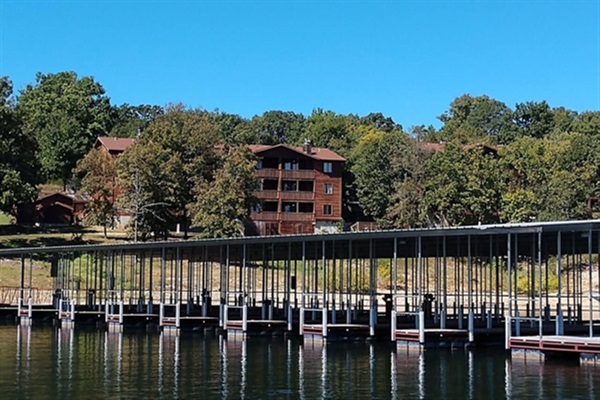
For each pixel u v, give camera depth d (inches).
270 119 6786.4
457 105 6806.1
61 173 4879.4
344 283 2851.9
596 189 3410.4
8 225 3791.8
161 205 3380.9
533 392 1049.5
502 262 2317.9
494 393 1048.8
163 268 1937.7
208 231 3230.8
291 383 1143.6
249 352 1492.4
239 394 1059.3
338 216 3949.3
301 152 3912.4
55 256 2522.1
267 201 3846.0
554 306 2333.9
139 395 1051.3
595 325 1755.7
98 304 2319.1
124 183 3344.0
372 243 1728.6
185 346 1600.6
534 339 1320.1
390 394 1056.8
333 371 1248.8
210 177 3592.5
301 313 1673.2
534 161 3553.2
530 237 1620.3
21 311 2266.2
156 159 3366.1
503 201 3329.2
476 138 5506.9
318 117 6476.4
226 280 1866.4
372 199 3986.2
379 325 1711.4
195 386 1119.0
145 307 2279.8
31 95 5457.7
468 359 1360.7
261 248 2080.5
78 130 4968.0
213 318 1936.5
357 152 4456.2
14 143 3398.1
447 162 3376.0
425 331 1508.4
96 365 1322.6
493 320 1763.0
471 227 1360.7
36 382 1150.3
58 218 4116.6
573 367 1250.6
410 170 3836.1
